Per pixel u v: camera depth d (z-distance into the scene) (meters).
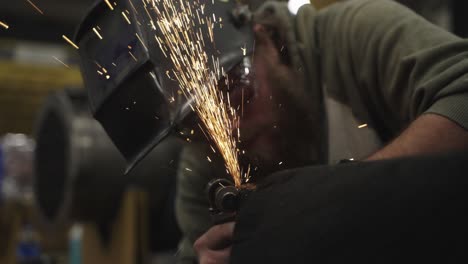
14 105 5.46
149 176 3.18
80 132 3.08
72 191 3.09
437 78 1.09
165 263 3.28
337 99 1.40
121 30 1.16
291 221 0.73
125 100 1.15
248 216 0.79
